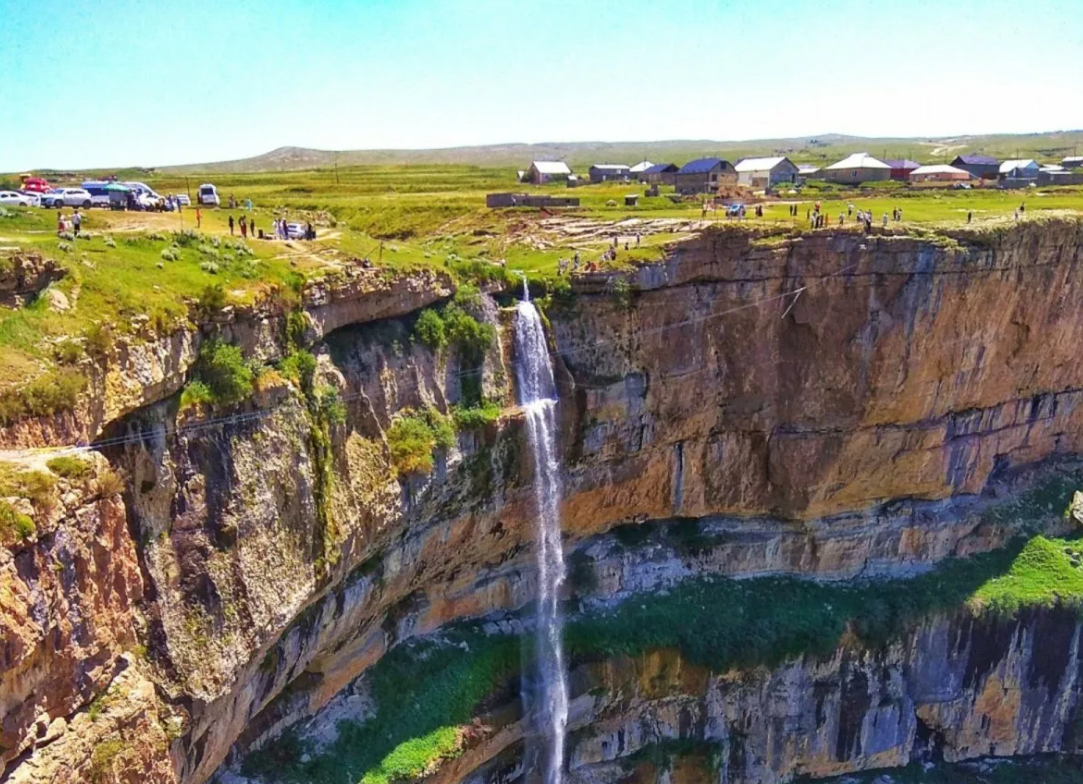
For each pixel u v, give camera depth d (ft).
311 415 122.21
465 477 154.61
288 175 586.86
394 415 141.08
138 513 96.32
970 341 202.28
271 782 132.36
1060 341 219.61
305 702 143.54
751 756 189.67
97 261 107.34
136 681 91.86
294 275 125.59
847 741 195.62
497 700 163.53
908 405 202.08
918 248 187.21
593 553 193.26
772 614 196.03
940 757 205.05
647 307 181.78
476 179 530.27
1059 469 240.53
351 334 137.90
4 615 70.59
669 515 201.46
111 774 85.46
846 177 449.89
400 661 161.27
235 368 108.27
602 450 180.96
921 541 216.74
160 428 99.40
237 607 106.83
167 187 421.59
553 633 178.40
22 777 75.31
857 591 207.82
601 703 176.96
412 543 151.53
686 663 183.21
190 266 117.80
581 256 204.54
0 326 85.30
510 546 175.22
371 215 311.88
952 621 199.62
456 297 157.58
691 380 188.65
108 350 91.15
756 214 262.06
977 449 219.82
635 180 459.73
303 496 118.32
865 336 192.03
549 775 172.24
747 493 204.85
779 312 191.42
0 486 72.95
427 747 147.74
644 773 180.55
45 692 78.95
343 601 138.00
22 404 79.61
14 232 133.08
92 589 84.48
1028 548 220.23
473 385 157.48
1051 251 205.36
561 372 173.68
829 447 200.75
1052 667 202.59
